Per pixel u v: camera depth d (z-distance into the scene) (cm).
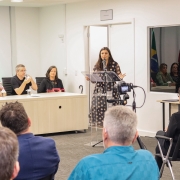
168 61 702
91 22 823
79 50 859
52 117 725
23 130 263
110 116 211
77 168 205
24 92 760
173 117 406
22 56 952
